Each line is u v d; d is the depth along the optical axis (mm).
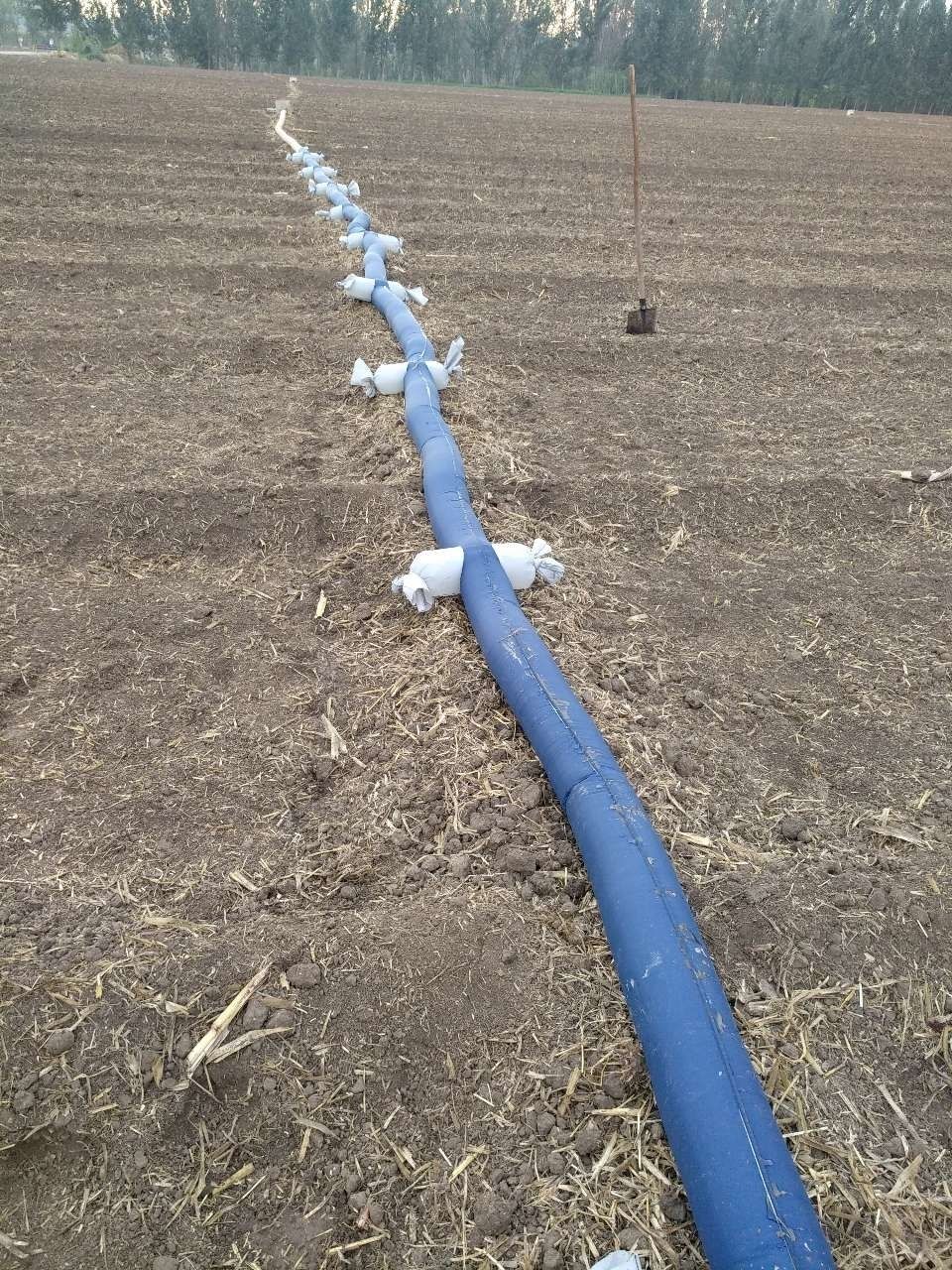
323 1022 2117
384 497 4305
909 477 4805
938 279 8539
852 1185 1870
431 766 2857
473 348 6266
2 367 5559
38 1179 1856
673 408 5656
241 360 5914
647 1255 1750
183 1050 2053
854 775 2984
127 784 2799
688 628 3693
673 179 13234
